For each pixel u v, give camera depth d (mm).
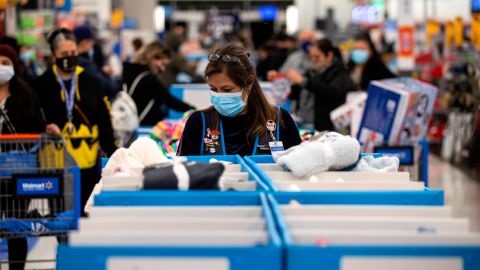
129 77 8125
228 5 44188
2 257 5676
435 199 2873
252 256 2105
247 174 3355
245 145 4141
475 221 7836
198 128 4168
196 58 17375
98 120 6359
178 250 2098
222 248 2104
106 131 6391
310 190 3051
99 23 18688
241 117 4152
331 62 8188
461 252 2133
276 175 3354
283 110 4281
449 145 13281
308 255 2111
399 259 2123
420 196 2875
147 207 2645
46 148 4871
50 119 6246
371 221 2506
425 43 15672
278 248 2111
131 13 22375
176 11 39625
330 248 2115
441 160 13047
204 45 25812
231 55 3955
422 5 22422
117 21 19062
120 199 2734
